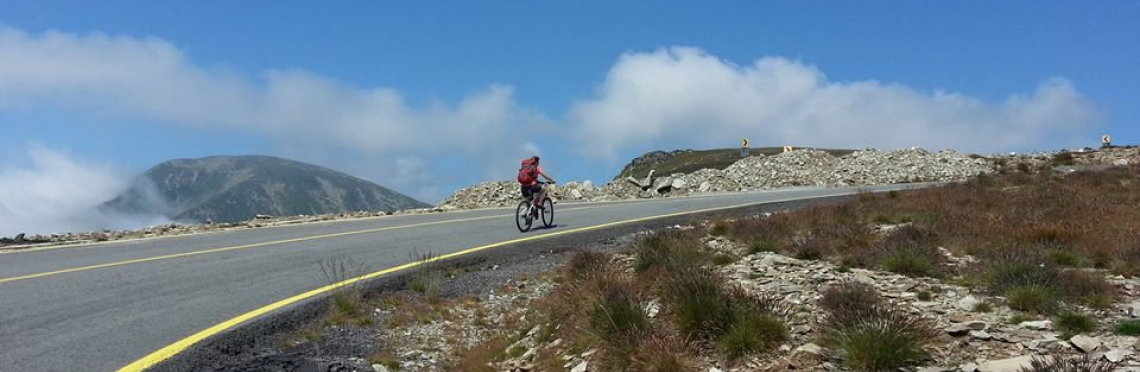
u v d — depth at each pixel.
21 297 8.58
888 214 13.63
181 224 20.17
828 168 39.91
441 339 7.39
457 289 9.49
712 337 5.77
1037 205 13.71
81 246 14.17
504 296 9.12
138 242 14.73
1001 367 4.54
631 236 14.09
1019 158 40.09
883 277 7.86
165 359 6.09
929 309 6.23
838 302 6.11
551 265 10.95
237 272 10.41
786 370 5.04
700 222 15.17
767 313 5.96
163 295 8.73
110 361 6.04
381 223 18.73
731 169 42.00
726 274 8.34
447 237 14.94
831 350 5.21
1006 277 6.94
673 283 6.83
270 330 7.14
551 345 6.58
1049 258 8.38
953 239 10.05
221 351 6.38
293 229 17.23
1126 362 4.52
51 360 6.05
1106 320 5.71
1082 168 30.41
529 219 16.33
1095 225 10.69
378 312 8.24
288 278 9.90
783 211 17.33
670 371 5.28
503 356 6.67
